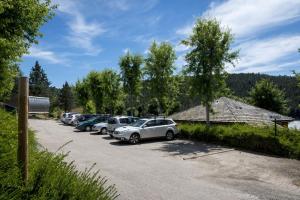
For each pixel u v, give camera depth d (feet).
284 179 34.45
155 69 101.81
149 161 45.98
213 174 37.14
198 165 42.83
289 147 49.11
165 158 48.65
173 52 101.65
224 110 99.81
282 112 167.73
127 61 119.75
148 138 70.23
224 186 31.42
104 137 83.82
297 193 28.94
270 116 102.58
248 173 37.65
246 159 47.32
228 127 66.85
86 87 189.06
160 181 33.42
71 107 330.95
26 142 12.39
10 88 42.16
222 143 64.39
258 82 176.35
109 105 157.28
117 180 33.63
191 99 77.87
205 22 73.41
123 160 46.80
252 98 172.96
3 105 29.22
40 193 11.18
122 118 83.97
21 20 31.42
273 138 52.16
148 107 164.55
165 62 101.45
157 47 101.76
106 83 148.97
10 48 30.35
